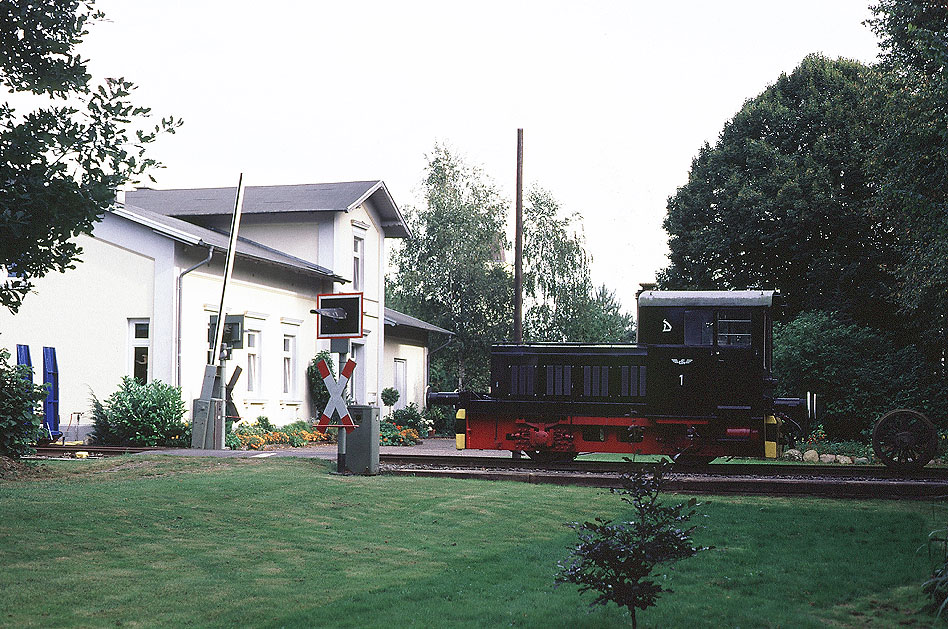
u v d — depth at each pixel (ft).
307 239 99.60
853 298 111.04
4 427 47.26
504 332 137.69
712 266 124.57
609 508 36.96
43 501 34.53
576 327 136.67
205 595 22.22
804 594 23.17
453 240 136.87
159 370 74.90
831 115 115.75
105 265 76.79
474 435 59.11
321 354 97.19
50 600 21.27
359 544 29.14
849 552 28.63
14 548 26.43
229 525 31.40
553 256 136.77
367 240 108.68
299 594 22.54
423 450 84.17
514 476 46.65
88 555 26.13
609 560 19.30
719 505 38.93
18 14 28.66
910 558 27.63
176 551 27.14
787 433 56.49
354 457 47.70
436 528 32.14
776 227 115.65
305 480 42.32
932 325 88.84
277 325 90.89
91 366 76.64
